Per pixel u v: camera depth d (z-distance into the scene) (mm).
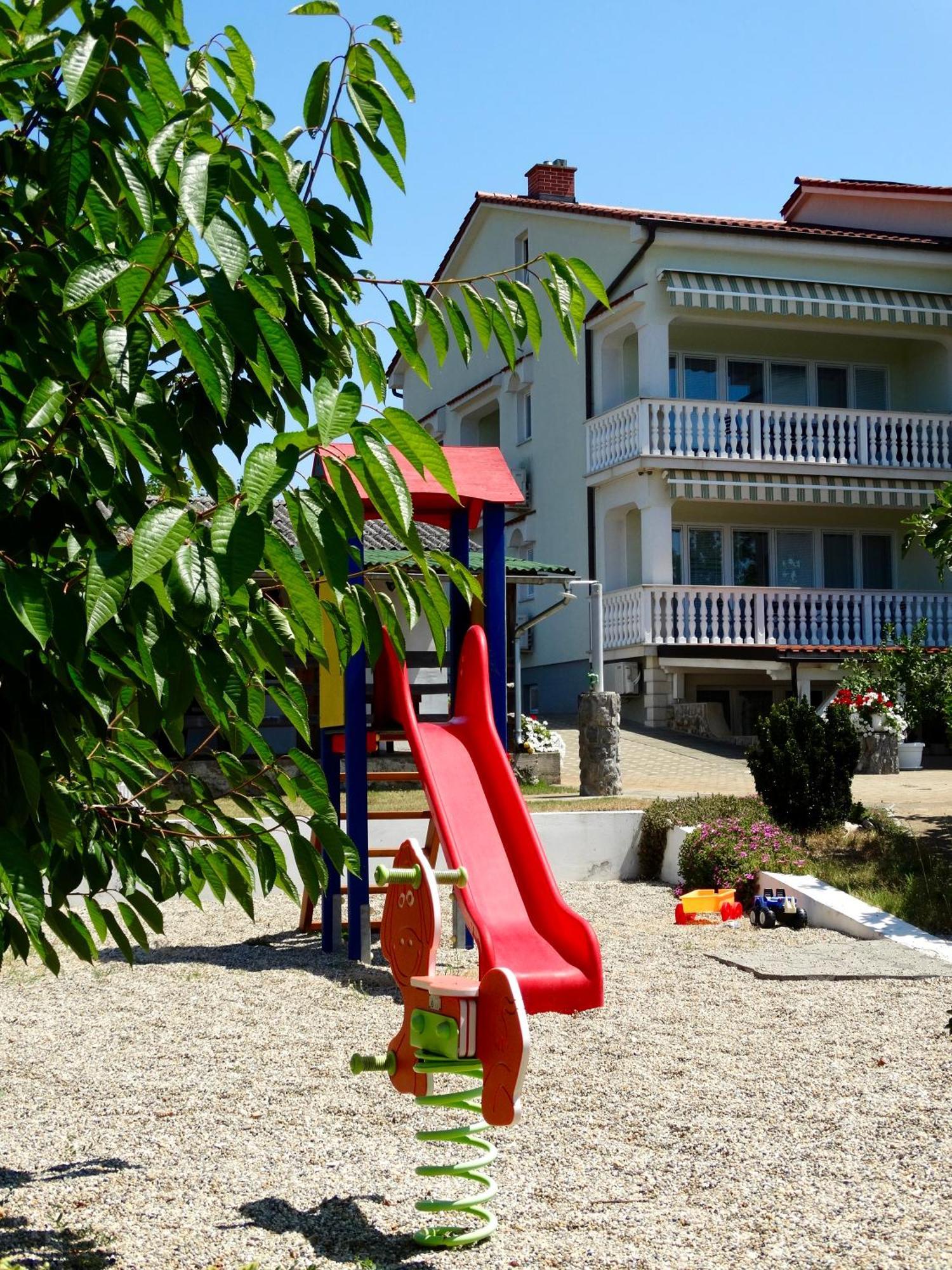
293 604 2508
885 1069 6219
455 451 10094
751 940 9820
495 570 9742
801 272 26875
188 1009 7781
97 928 3941
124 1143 5141
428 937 4328
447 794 7469
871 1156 4910
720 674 26672
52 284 2943
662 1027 7141
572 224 28875
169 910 11977
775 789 13125
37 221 3057
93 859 3635
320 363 3260
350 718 9414
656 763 20906
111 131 2992
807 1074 6137
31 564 2895
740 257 26422
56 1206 4375
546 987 5781
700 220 25922
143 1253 3936
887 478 26953
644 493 25734
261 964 9305
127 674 3045
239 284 2635
